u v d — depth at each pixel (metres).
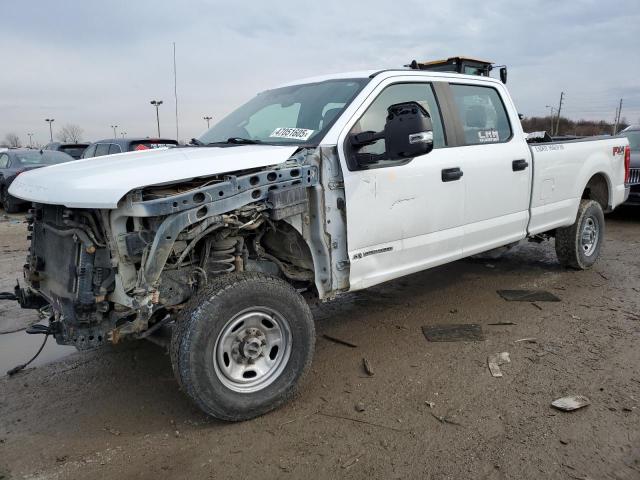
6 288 6.16
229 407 3.07
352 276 3.71
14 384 3.79
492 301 5.37
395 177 3.88
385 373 3.80
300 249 3.64
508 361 3.93
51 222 3.23
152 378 3.86
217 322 2.99
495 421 3.13
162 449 2.95
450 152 4.38
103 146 13.17
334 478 2.66
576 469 2.69
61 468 2.79
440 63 6.77
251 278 3.15
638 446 2.87
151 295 2.87
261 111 4.42
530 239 6.40
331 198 3.52
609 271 6.43
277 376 3.28
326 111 3.87
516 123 5.22
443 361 3.97
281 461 2.81
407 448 2.89
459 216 4.45
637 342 4.23
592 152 6.16
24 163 13.48
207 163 3.08
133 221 2.94
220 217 3.02
